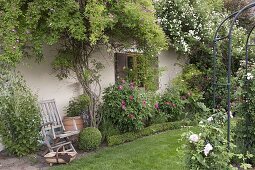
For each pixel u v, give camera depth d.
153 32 6.49
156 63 8.97
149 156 5.77
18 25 5.49
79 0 5.85
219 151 3.54
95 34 5.61
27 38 5.61
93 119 7.01
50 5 5.50
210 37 9.59
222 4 11.20
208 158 3.49
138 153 5.98
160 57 9.61
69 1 5.58
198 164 3.51
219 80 9.39
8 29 5.38
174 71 10.09
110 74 8.29
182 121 8.37
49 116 6.53
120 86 7.14
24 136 5.92
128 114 6.93
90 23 5.64
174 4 9.23
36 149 6.18
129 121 7.01
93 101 7.05
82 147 6.25
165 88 9.56
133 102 7.04
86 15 5.62
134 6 5.98
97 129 6.49
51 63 6.86
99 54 7.96
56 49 7.14
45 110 6.51
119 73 8.52
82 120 7.01
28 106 6.03
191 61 10.34
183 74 9.77
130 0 6.12
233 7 11.78
